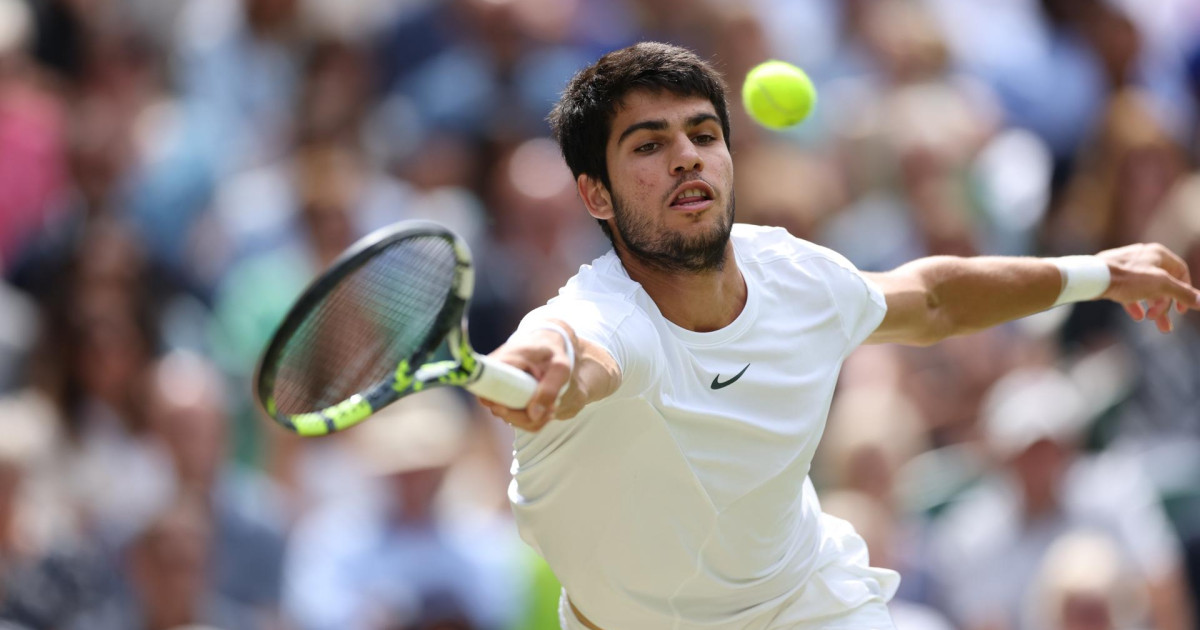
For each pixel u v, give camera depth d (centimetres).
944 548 3198
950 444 3466
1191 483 3241
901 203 3988
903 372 3488
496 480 3362
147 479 3166
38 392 3409
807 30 4472
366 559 3094
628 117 1584
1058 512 3122
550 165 3962
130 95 4322
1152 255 1920
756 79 1809
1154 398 3378
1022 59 4466
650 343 1533
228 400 3472
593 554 1670
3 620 2886
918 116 4059
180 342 3638
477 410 3484
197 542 2992
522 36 4228
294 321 1306
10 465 2950
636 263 1616
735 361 1611
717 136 1603
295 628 3055
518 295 3772
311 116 4175
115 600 2983
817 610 1777
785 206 3753
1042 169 4288
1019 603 3078
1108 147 4006
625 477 1597
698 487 1614
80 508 3141
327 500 3309
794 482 1680
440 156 4103
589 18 4438
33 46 4356
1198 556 3177
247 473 3350
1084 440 3369
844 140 4147
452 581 3066
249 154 4159
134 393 3378
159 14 4575
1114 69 4378
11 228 3972
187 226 3953
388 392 1369
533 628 3094
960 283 1819
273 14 4416
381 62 4400
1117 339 3522
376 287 1406
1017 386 3422
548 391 1341
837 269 1698
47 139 4119
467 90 4219
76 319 3444
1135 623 2994
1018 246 4056
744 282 1645
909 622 3052
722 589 1709
